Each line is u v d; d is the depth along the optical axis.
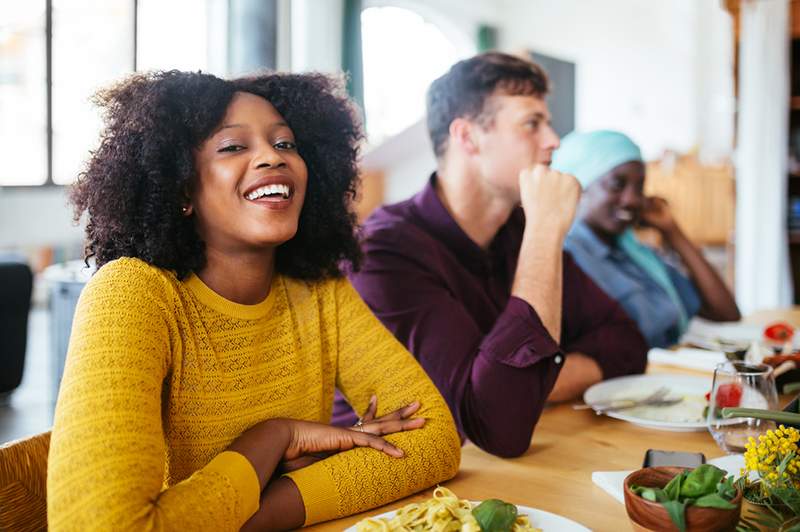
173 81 0.96
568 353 1.54
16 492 0.81
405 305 1.34
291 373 1.03
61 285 2.94
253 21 4.59
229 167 0.94
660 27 6.09
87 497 0.69
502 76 1.47
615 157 2.27
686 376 1.45
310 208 1.13
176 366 0.90
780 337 1.79
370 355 1.10
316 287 1.12
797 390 1.28
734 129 4.41
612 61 6.35
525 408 1.10
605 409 1.25
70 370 0.78
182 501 0.74
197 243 0.96
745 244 4.30
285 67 4.77
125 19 4.57
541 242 1.25
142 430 0.75
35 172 4.99
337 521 0.87
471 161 1.52
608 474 0.95
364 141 1.22
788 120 4.39
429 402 1.03
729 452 1.02
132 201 0.94
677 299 2.36
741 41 4.27
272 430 0.90
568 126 4.30
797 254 4.59
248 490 0.81
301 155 1.13
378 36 6.15
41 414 3.45
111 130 0.96
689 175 5.27
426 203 1.53
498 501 0.72
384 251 1.40
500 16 6.88
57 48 4.78
